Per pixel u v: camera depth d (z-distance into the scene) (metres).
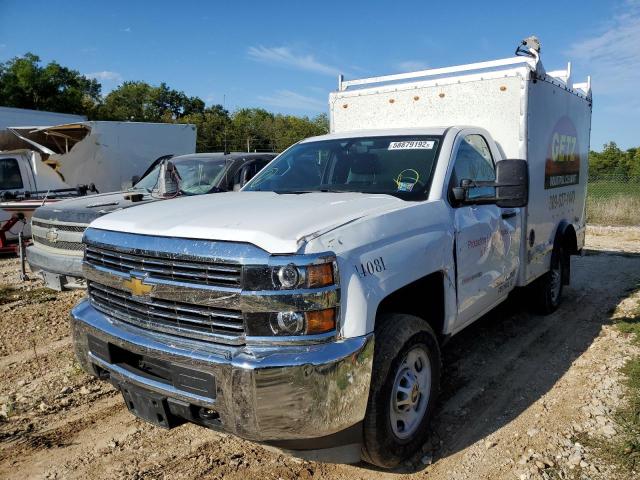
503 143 5.18
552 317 6.46
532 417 3.99
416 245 3.36
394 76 5.89
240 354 2.70
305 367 2.64
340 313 2.79
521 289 6.32
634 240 12.98
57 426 3.96
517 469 3.35
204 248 2.80
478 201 4.08
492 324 6.21
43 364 5.06
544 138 5.61
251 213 3.14
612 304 6.99
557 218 6.31
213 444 3.71
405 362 3.30
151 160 13.84
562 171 6.34
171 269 2.92
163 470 3.41
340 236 2.88
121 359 3.27
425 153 4.19
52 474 3.38
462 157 4.34
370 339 2.86
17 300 7.28
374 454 3.12
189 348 2.85
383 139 4.54
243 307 2.69
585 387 4.43
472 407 4.20
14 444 3.71
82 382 4.66
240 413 2.68
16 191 11.36
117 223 3.36
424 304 3.80
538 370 4.88
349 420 2.80
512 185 3.78
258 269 2.67
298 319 2.68
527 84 5.02
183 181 8.40
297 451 3.05
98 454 3.60
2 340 5.71
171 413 2.99
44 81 39.06
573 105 6.70
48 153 12.25
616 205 16.67
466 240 3.96
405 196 3.88
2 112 17.02
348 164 4.41
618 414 3.92
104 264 3.32
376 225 3.13
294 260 2.66
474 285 4.15
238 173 8.36
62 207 6.84
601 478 3.22
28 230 11.14
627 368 4.71
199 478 3.32
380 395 3.02
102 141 12.66
